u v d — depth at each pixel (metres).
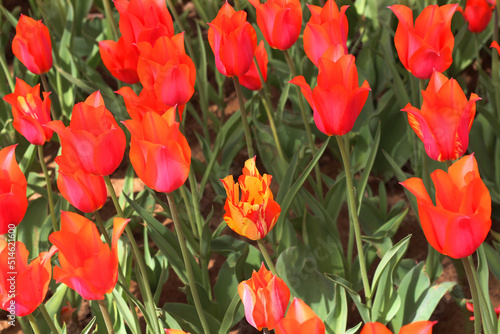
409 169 1.21
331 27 0.85
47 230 1.05
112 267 0.69
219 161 1.23
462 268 1.03
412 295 0.90
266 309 0.70
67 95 1.32
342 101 0.76
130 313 0.89
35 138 0.90
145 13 0.92
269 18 0.89
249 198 0.74
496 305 1.02
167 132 0.72
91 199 0.75
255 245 1.13
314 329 0.59
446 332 1.01
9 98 0.88
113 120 0.75
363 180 0.95
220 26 0.87
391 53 1.19
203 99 1.23
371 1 1.33
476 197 0.66
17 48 0.98
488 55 1.44
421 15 0.83
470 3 1.11
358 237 0.85
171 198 0.75
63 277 0.68
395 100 1.17
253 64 0.99
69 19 1.38
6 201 0.73
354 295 0.86
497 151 1.13
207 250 0.95
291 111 1.34
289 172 0.97
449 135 0.74
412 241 1.12
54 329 0.77
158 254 1.05
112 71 0.93
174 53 0.83
